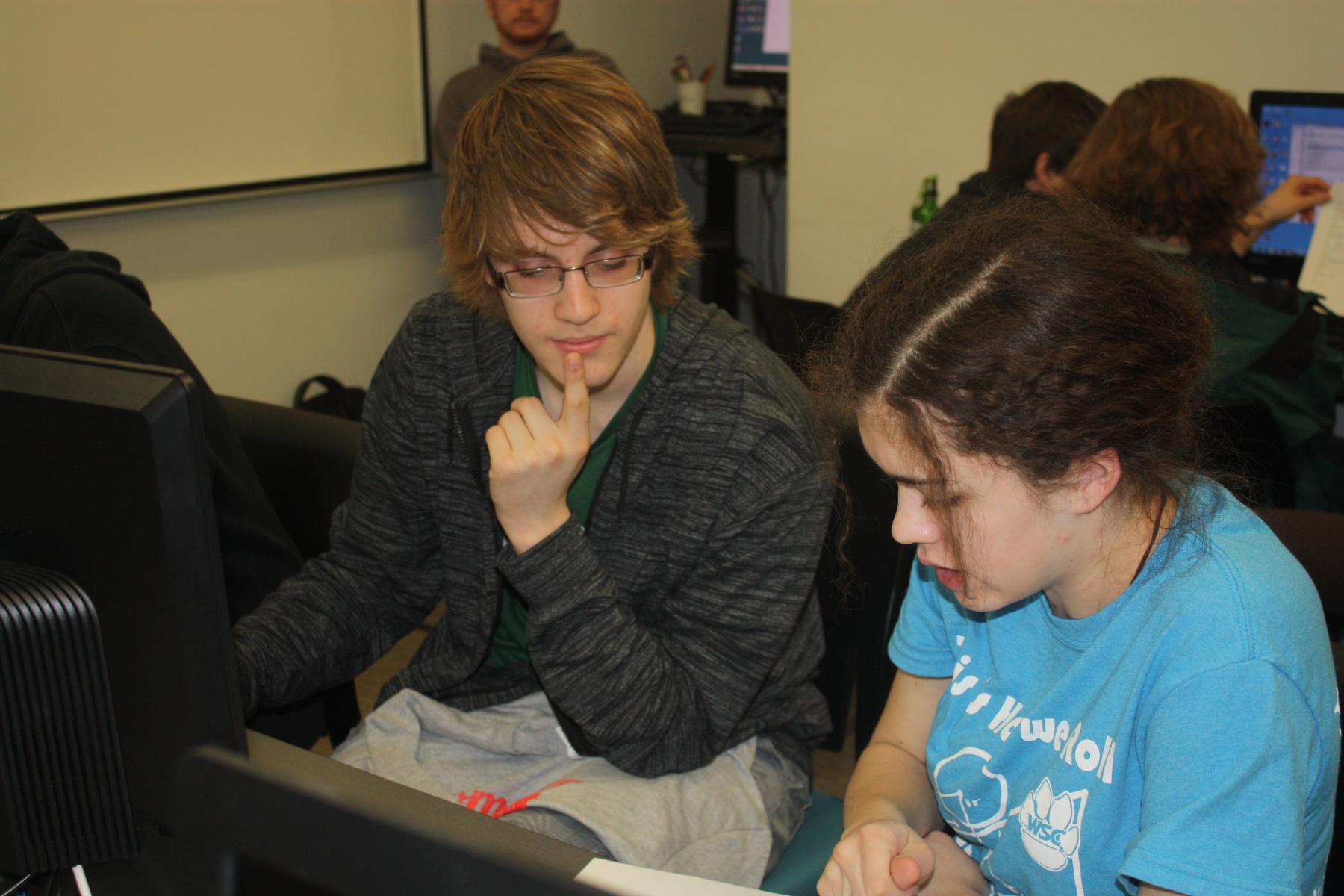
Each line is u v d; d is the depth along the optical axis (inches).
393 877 17.8
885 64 125.3
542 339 42.6
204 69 113.5
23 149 101.6
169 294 116.6
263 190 120.7
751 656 44.6
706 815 43.5
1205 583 30.2
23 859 28.8
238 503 56.4
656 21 172.1
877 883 34.6
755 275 182.7
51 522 27.6
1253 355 77.1
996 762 35.7
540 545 40.1
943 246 31.6
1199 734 28.8
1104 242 29.9
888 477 31.3
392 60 131.5
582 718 42.0
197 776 19.3
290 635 48.4
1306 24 101.9
